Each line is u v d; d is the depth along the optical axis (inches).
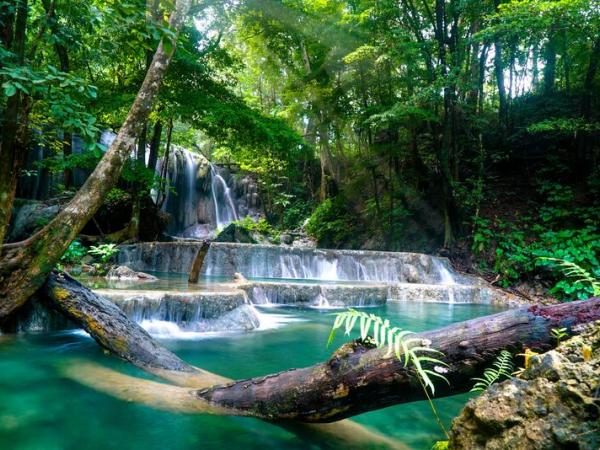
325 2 587.5
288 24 584.1
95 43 217.2
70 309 155.8
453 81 425.7
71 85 140.6
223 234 589.9
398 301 359.3
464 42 430.9
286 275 419.5
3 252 162.4
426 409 116.0
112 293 193.8
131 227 452.1
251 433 93.4
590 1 326.0
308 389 88.8
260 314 265.6
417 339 77.4
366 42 534.6
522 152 544.7
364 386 81.0
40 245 162.9
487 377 68.9
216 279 331.9
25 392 114.0
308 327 236.1
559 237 390.9
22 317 170.4
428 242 516.1
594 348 52.2
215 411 102.7
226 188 808.9
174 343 185.0
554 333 66.3
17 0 152.3
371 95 582.2
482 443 55.7
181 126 751.1
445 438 96.3
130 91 416.5
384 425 104.0
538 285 377.7
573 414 48.2
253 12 561.3
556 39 482.0
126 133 178.2
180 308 207.3
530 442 49.8
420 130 608.7
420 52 467.5
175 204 728.3
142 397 110.5
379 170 628.4
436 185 538.0
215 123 426.9
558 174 489.1
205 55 477.7
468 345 72.4
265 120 438.0
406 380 77.3
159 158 693.3
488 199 500.7
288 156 489.7
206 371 141.6
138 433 92.3
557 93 574.6
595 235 368.2
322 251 430.0
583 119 419.2
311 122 745.6
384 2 475.8
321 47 616.1
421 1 517.3
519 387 54.7
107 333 148.1
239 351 176.9
